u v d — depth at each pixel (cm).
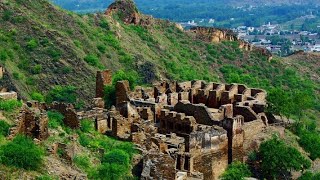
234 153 7388
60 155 5091
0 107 5359
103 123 6806
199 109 7888
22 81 12512
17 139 4938
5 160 4584
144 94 8956
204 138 6925
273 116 8731
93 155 5566
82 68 13625
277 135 8125
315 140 8588
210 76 16700
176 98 8881
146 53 16525
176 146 6719
